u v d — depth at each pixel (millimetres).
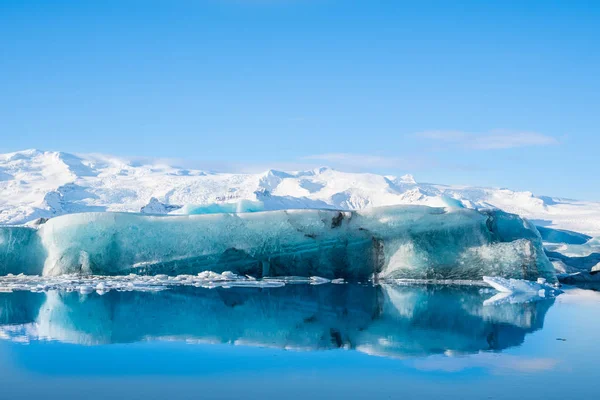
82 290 21375
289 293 21500
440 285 25031
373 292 22219
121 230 26328
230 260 26719
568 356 11734
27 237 27094
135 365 10875
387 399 9031
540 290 22125
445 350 12234
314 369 10664
